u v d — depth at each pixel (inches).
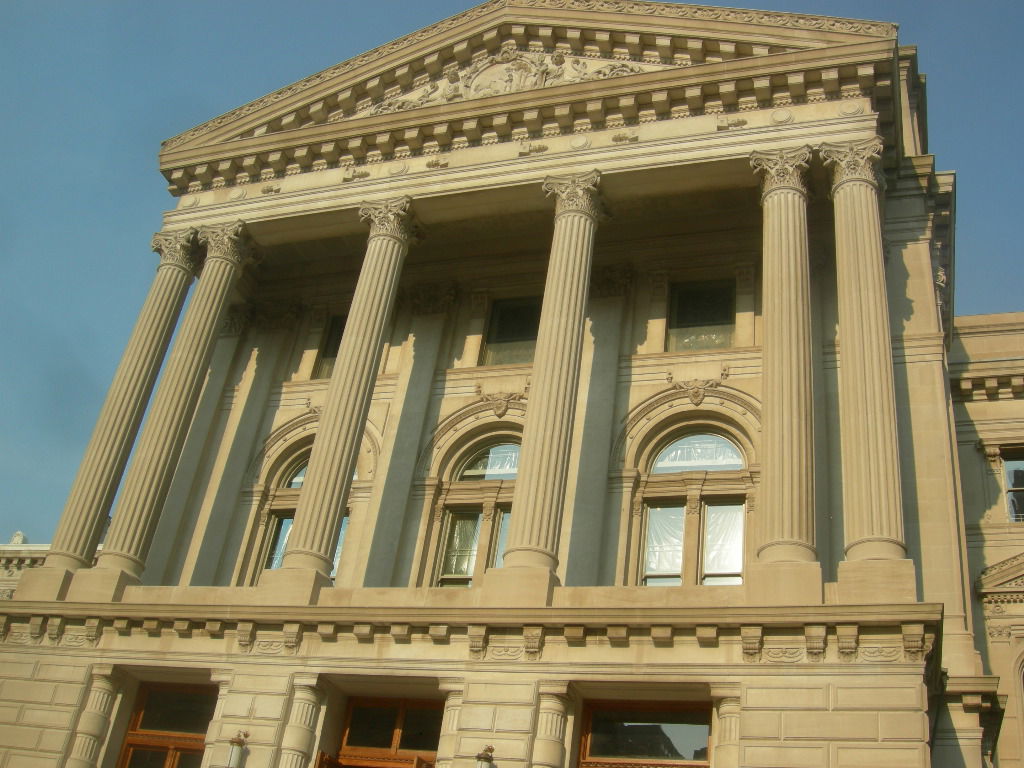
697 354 1131.3
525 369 1198.9
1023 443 1208.8
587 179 1084.5
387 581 1093.8
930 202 1133.7
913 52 1283.2
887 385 874.1
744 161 1048.8
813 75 1054.4
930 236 1112.2
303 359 1317.7
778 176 1018.7
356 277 1346.0
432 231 1248.2
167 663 930.7
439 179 1154.7
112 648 960.9
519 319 1268.5
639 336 1174.3
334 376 1053.8
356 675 868.0
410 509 1143.6
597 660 807.1
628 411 1116.5
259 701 878.4
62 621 984.3
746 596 800.9
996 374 1234.6
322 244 1298.0
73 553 1047.6
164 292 1204.5
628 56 1185.4
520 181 1114.1
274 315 1354.6
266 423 1273.4
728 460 1079.0
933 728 836.0
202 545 1188.5
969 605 965.8
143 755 951.6
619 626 807.7
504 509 1131.3
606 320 1180.5
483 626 839.1
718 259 1190.9
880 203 1040.8
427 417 1198.3
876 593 773.3
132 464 1076.5
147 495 1058.7
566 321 1000.9
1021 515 1186.6
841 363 912.3
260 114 1288.1
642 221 1196.5
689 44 1146.0
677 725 812.0
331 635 890.7
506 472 1161.4
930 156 1143.6
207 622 929.5
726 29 1127.6
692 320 1184.8
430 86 1263.5
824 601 783.7
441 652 853.8
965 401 1251.2
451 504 1144.8
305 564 946.1
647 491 1072.2
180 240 1232.8
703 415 1100.5
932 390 1013.8
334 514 981.8
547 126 1143.6
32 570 1032.8
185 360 1133.7
